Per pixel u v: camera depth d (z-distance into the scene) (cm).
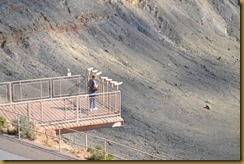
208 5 13538
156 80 8569
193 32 11744
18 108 4338
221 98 8331
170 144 5900
